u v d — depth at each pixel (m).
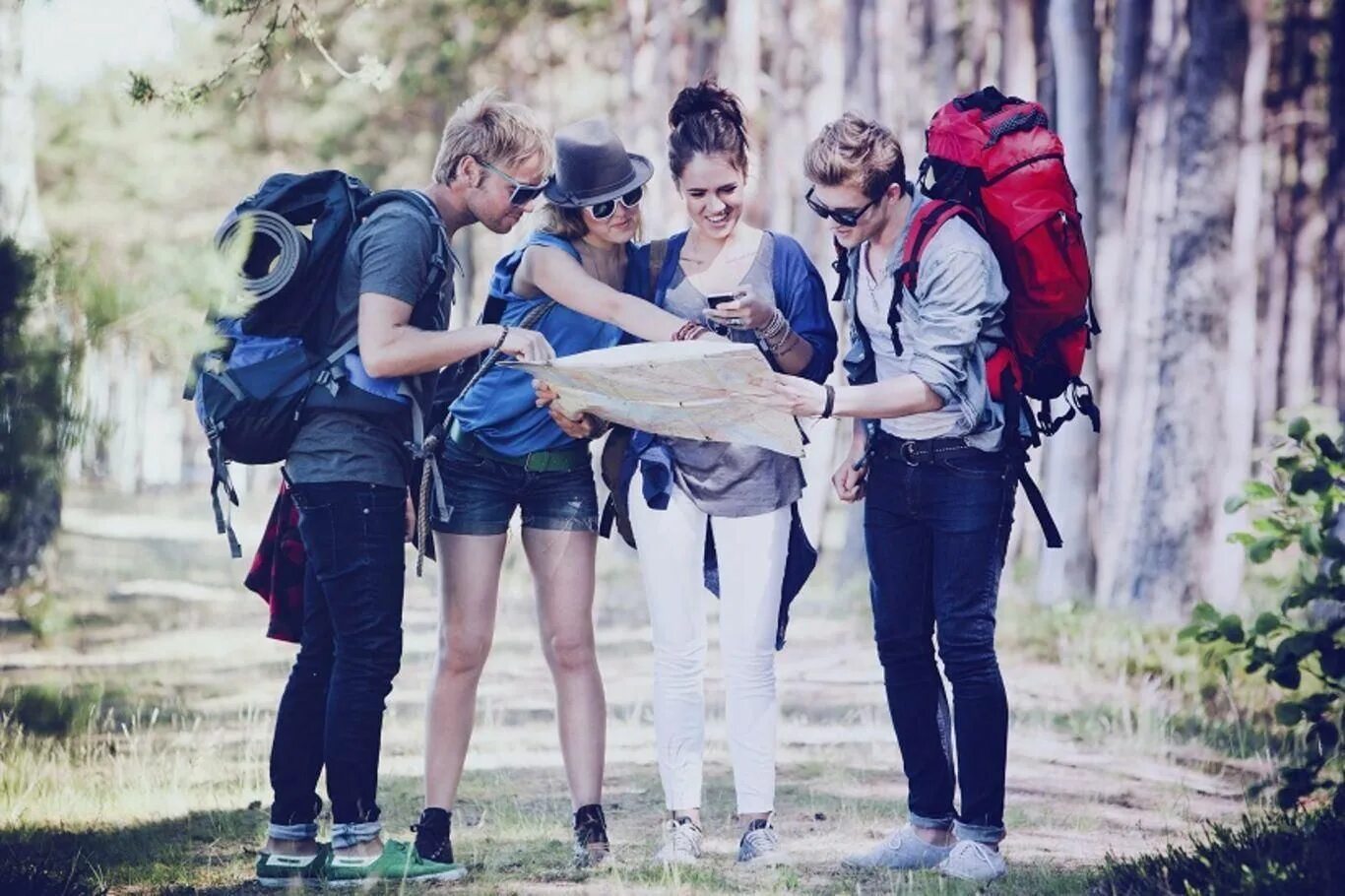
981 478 9.23
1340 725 11.50
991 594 9.35
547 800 12.03
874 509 9.62
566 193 9.47
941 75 33.62
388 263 8.88
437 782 9.64
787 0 42.50
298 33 13.48
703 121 9.44
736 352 8.49
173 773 12.54
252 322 8.91
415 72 49.81
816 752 14.35
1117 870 9.25
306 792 9.42
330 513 8.95
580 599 9.80
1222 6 24.77
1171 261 25.09
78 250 7.56
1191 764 13.73
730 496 9.57
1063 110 27.34
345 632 9.04
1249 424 32.34
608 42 58.62
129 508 65.50
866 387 8.87
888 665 9.70
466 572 9.58
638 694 18.14
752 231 9.81
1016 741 14.87
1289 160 46.34
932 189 9.21
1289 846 9.25
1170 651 20.27
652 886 9.07
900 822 11.21
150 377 7.80
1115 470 29.00
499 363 8.84
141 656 20.80
